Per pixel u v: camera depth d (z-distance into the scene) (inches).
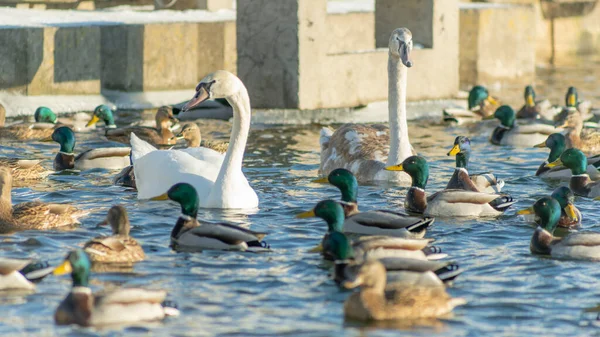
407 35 754.8
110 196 687.1
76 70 1079.0
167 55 1130.7
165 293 455.8
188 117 1066.7
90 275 505.0
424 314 458.9
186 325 441.1
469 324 452.4
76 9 1290.6
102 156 799.1
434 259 548.4
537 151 924.0
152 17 1186.6
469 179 711.7
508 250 574.6
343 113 1074.7
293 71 1035.3
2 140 909.8
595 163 794.8
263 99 1052.5
